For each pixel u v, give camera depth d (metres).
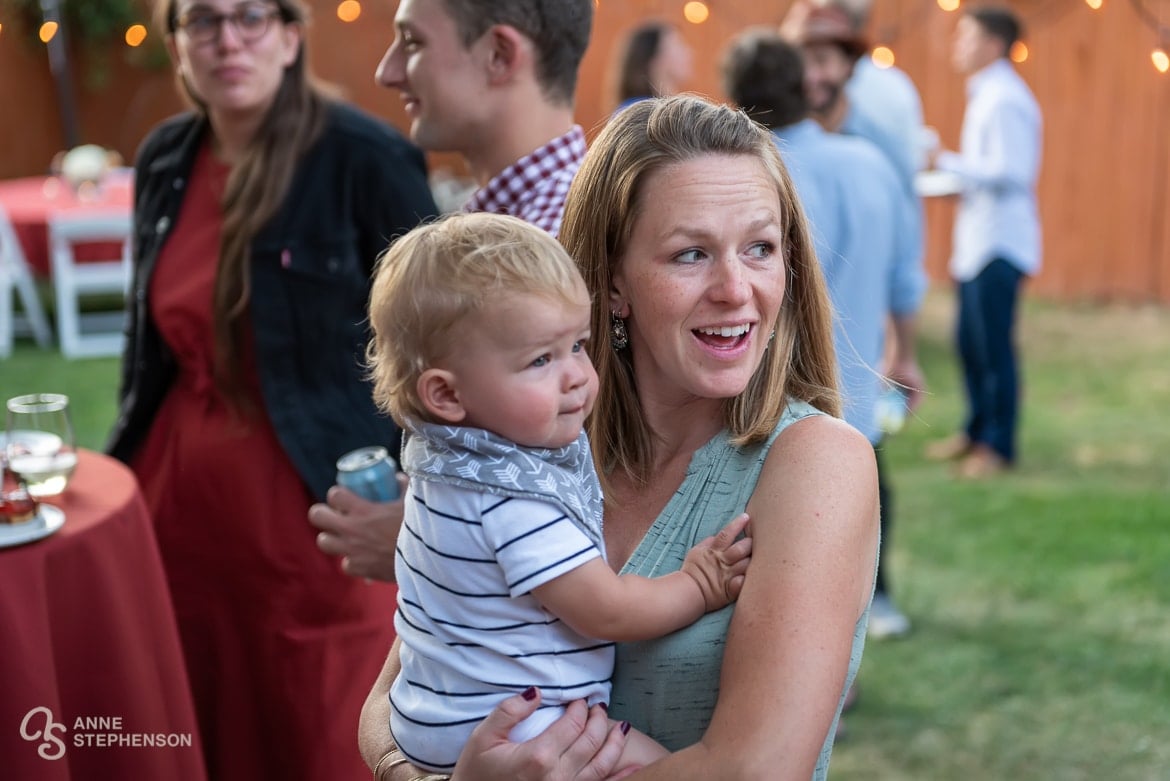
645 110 1.53
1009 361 5.71
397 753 1.59
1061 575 4.70
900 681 3.98
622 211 1.48
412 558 1.51
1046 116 8.51
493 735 1.41
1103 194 8.51
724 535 1.43
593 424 1.62
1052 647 4.17
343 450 2.73
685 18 8.74
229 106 2.70
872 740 3.65
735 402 1.52
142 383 2.86
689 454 1.57
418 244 1.48
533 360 1.43
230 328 2.71
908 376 4.09
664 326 1.46
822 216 3.33
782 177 1.52
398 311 1.46
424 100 2.26
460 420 1.47
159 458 2.87
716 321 1.44
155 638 2.55
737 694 1.34
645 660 1.46
